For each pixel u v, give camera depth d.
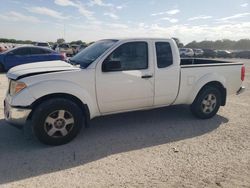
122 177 3.46
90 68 4.62
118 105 4.99
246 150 4.39
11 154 4.11
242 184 3.33
